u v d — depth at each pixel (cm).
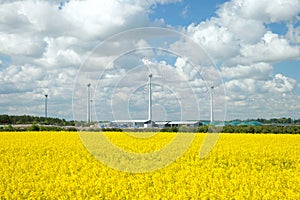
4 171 1477
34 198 1117
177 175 1395
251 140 2652
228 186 1177
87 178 1327
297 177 1319
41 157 1853
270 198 1060
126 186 1215
